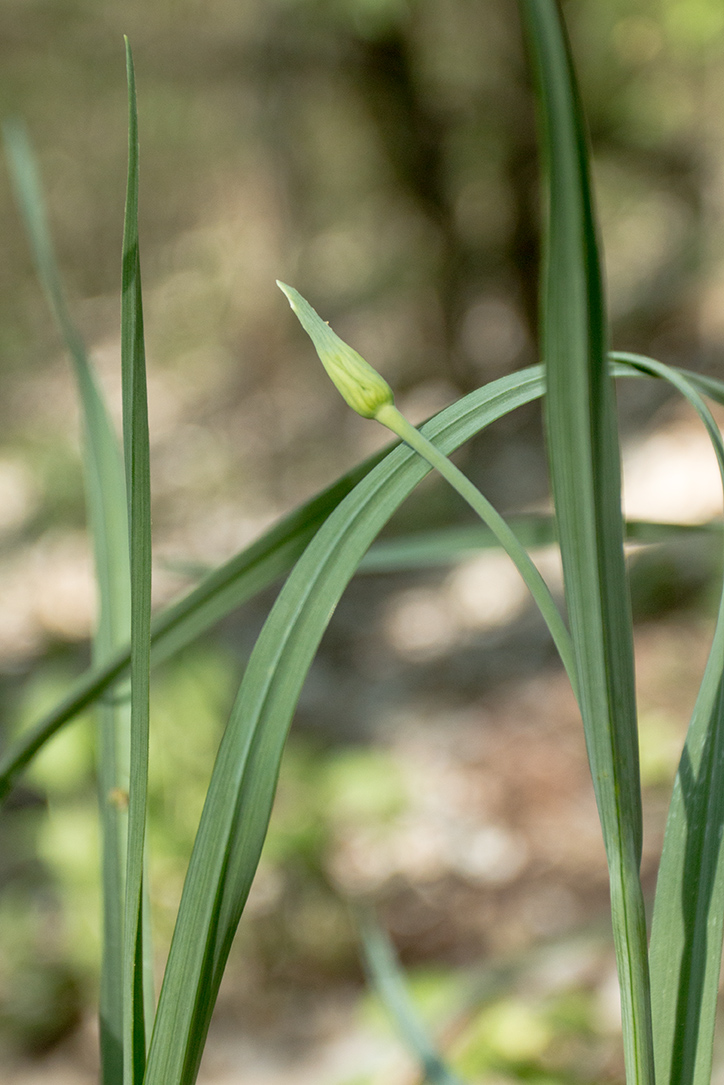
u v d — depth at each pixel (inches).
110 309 465.7
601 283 23.1
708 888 25.2
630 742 24.1
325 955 124.6
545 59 22.5
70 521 329.4
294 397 378.6
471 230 356.8
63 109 348.8
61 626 267.3
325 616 24.2
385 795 114.2
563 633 23.8
